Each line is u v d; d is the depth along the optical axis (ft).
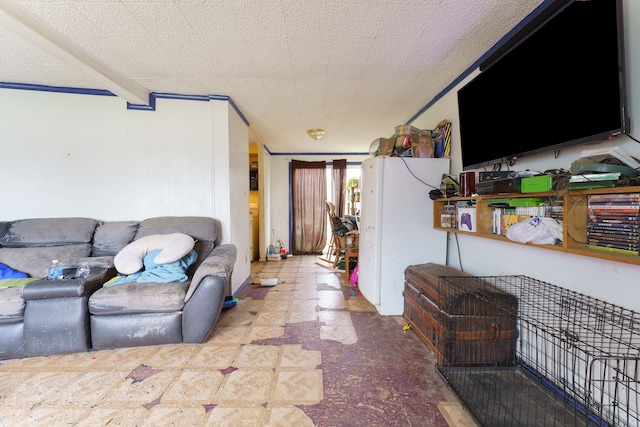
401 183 8.43
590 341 4.35
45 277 7.43
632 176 3.58
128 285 6.68
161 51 6.68
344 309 9.01
